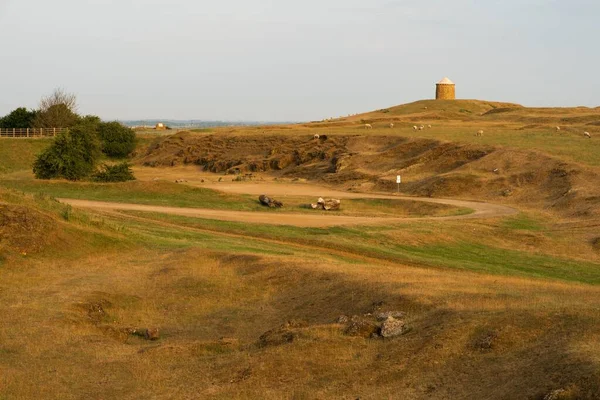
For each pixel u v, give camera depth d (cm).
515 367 1400
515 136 8650
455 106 16438
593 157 6756
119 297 2453
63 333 1975
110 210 4694
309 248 3709
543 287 2152
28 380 1616
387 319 1764
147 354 1842
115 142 11312
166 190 5919
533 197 5991
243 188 7188
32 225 2994
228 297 2478
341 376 1526
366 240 4016
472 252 3997
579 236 4434
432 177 7031
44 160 7125
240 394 1490
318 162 8944
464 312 1756
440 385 1412
